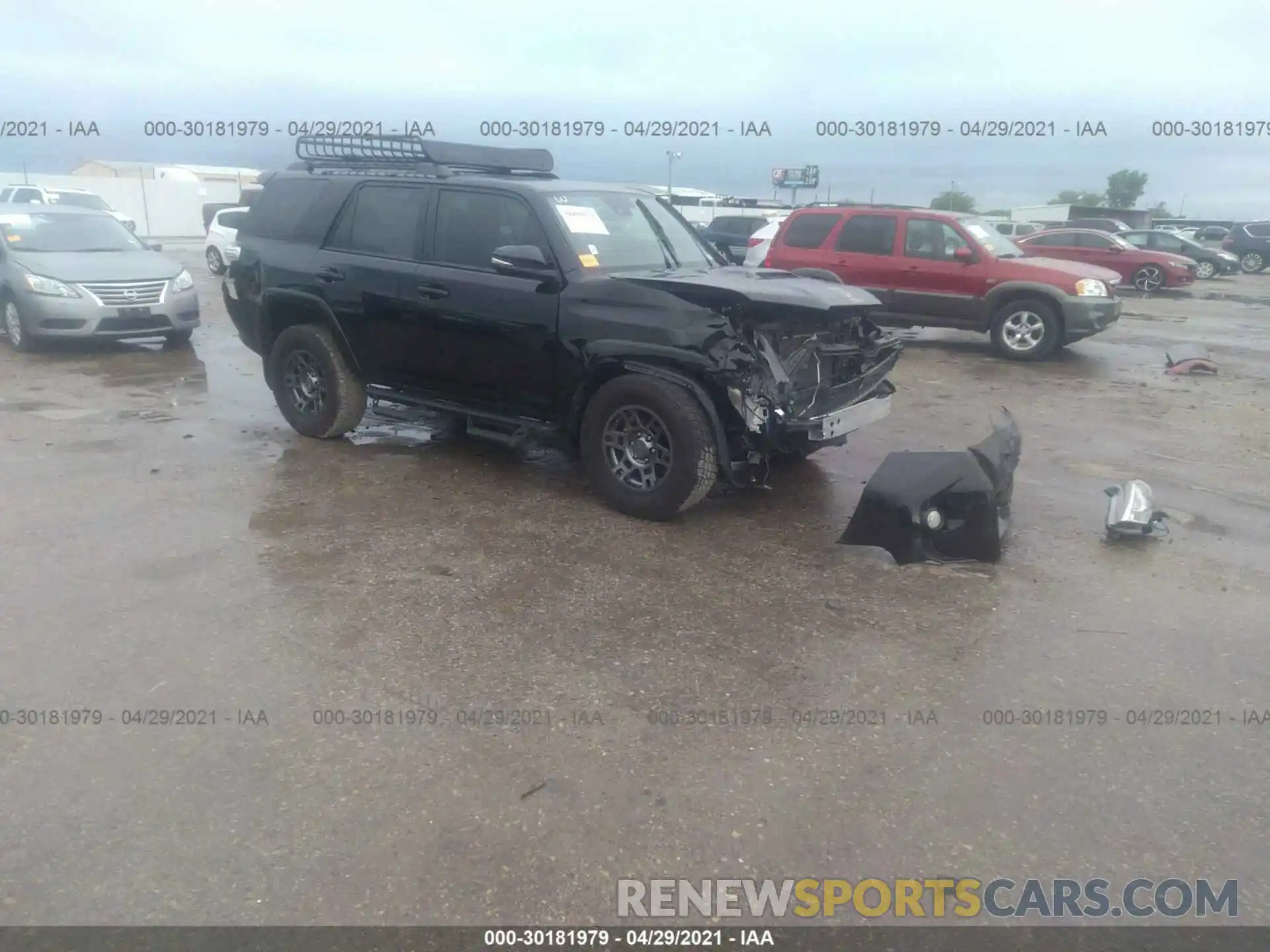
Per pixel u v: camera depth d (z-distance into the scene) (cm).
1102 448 764
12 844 290
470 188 629
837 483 663
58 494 601
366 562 503
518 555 518
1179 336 1461
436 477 656
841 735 353
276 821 301
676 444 546
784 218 1374
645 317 547
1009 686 390
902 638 431
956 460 518
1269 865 292
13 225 1127
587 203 630
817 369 589
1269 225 3262
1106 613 460
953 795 320
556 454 720
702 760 337
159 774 323
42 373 987
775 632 434
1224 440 788
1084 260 2384
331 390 707
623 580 488
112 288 1065
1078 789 325
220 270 2069
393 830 298
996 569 511
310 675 387
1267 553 541
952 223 1227
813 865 288
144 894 271
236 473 653
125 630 422
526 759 335
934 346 1320
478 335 614
